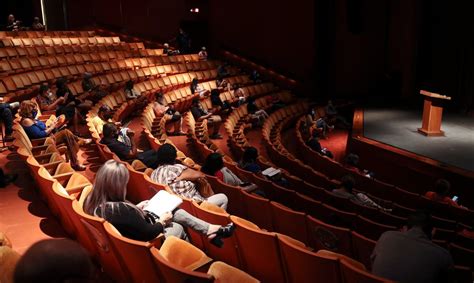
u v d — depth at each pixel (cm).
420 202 592
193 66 1319
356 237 315
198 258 248
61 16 1722
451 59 1232
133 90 919
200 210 306
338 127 1229
